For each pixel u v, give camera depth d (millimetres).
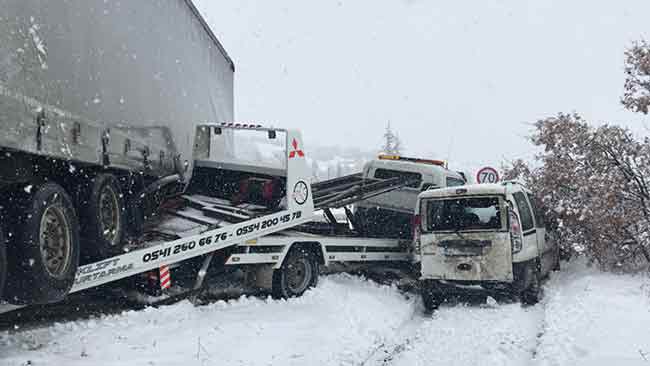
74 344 5805
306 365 5750
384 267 11547
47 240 5363
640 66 11469
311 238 9273
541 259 10070
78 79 5961
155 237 7668
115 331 6344
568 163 11750
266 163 9688
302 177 9305
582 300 8258
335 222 11789
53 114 5367
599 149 11516
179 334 6453
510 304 9203
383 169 12828
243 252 8406
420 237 9508
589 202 10992
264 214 8648
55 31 5480
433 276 9320
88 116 6188
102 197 6609
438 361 6070
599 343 6133
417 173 12367
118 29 7055
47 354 5441
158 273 7312
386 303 9281
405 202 12297
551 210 11633
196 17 10680
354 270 11039
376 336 7254
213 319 7211
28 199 5023
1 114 4484
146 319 6910
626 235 10852
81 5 6055
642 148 11352
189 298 7867
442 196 9445
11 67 4652
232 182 10000
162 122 8734
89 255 6375
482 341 6848
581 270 11320
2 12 4547
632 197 11195
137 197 7863
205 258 8016
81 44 6047
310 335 6848
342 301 8852
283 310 8047
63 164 6070
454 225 9336
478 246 9125
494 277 9000
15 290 5047
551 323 7398
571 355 5941
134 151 7594
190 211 9031
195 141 10445
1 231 4730
